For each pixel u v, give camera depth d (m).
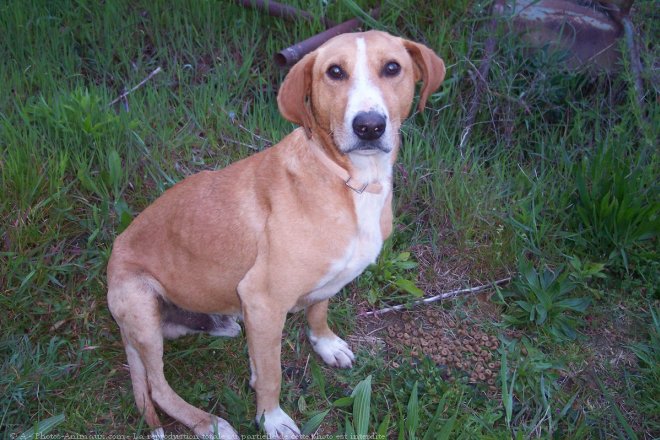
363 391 1.05
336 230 0.97
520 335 1.26
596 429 1.11
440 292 1.33
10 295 1.19
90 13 1.62
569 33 1.56
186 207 1.04
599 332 1.27
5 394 1.07
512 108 1.53
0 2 1.58
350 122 0.90
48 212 1.29
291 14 1.57
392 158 1.00
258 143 1.47
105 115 1.38
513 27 1.56
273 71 1.58
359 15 1.53
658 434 1.12
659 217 1.33
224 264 1.02
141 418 1.05
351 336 1.25
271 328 0.99
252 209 0.99
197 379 1.17
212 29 1.60
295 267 0.97
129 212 1.30
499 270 1.37
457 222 1.39
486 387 1.16
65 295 1.22
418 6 1.63
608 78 1.54
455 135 1.53
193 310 1.10
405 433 1.07
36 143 1.35
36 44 1.54
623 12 1.55
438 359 1.22
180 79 1.54
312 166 0.96
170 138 1.44
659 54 1.64
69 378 1.12
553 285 1.28
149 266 1.06
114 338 1.20
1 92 1.43
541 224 1.39
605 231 1.36
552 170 1.47
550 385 1.17
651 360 1.21
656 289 1.32
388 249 1.33
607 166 1.39
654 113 1.50
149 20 1.63
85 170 1.31
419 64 1.02
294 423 1.08
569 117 1.55
